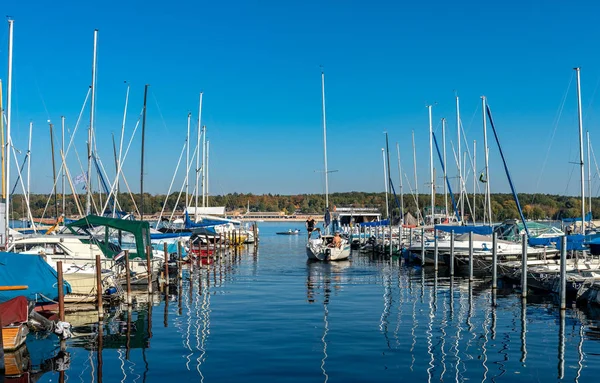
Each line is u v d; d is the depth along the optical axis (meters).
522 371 15.53
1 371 15.54
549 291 29.33
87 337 19.53
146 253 29.56
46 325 19.00
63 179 52.28
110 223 29.28
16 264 20.30
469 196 81.44
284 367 15.78
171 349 17.80
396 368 15.71
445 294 29.45
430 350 17.58
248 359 16.58
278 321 22.03
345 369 15.59
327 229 53.72
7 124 29.83
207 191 70.75
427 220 69.00
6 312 17.38
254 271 41.84
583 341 18.88
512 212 87.88
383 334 19.70
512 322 21.91
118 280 27.38
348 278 37.03
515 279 33.81
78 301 25.55
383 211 89.75
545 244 32.16
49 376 15.20
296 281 35.47
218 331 20.27
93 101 40.62
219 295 29.33
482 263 39.00
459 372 15.40
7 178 29.50
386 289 31.47
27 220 52.66
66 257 28.44
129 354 17.25
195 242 53.25
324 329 20.52
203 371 15.48
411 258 48.84
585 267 30.88
